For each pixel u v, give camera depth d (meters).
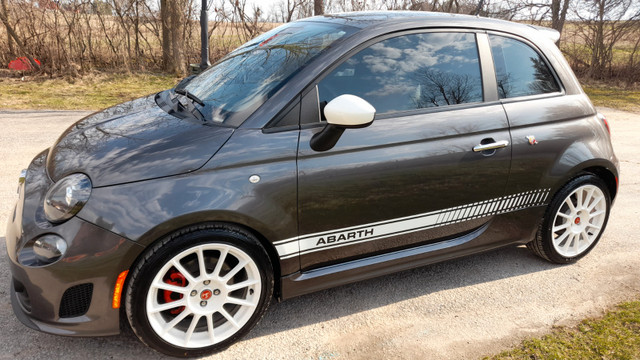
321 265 2.64
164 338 2.28
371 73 2.64
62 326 2.15
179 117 2.59
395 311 2.85
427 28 2.88
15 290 2.28
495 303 2.96
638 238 3.91
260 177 2.30
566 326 2.72
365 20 2.89
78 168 2.23
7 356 2.32
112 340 2.49
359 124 2.22
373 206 2.61
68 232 2.07
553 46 3.31
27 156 5.40
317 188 2.44
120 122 2.66
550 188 3.13
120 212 2.08
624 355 2.44
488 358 2.43
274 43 2.98
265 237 2.37
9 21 10.43
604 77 14.76
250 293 2.45
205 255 2.33
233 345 2.50
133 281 2.13
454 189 2.81
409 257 2.86
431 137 2.68
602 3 14.18
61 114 7.66
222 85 2.80
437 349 2.51
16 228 2.22
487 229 3.07
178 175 2.18
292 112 2.43
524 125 2.98
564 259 3.41
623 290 3.12
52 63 10.64
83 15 10.85
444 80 2.82
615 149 6.98
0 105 7.98
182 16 11.90
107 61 11.69
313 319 2.75
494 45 3.04
